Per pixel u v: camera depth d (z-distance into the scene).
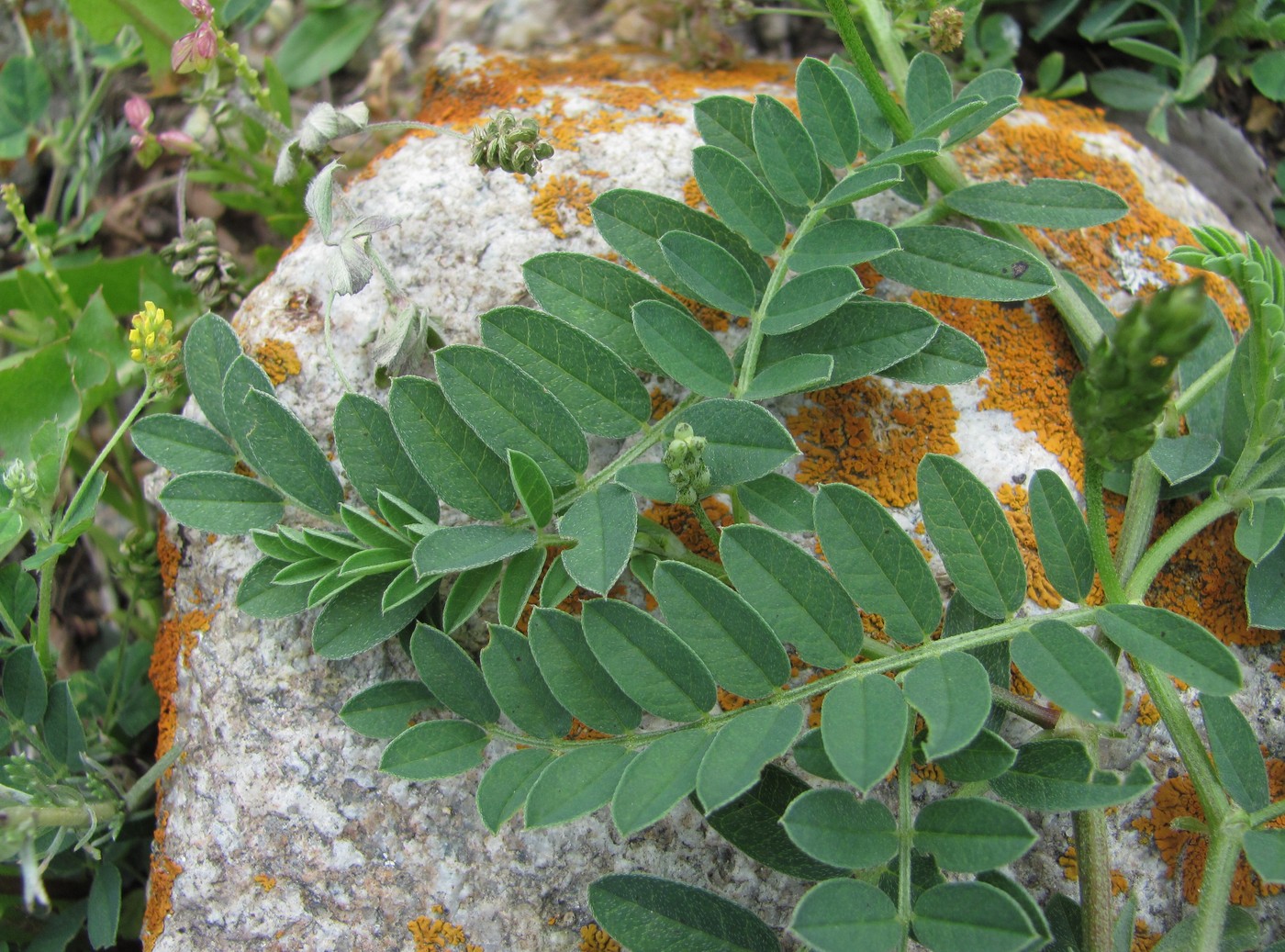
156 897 0.19
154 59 0.26
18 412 0.23
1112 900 0.17
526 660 0.16
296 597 0.18
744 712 0.15
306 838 0.18
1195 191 0.25
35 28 0.30
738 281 0.18
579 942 0.18
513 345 0.17
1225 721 0.16
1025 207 0.19
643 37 0.28
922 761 0.17
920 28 0.22
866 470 0.19
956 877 0.18
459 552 0.16
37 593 0.21
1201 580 0.20
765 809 0.16
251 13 0.27
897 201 0.21
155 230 0.29
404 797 0.18
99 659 0.27
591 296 0.18
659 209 0.18
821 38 0.28
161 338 0.19
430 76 0.26
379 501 0.17
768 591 0.15
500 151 0.19
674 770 0.15
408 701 0.17
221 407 0.19
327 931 0.18
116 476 0.27
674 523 0.19
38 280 0.26
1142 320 0.13
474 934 0.18
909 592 0.15
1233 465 0.19
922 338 0.17
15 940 0.22
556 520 0.18
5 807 0.16
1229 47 0.26
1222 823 0.16
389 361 0.19
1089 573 0.16
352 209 0.20
